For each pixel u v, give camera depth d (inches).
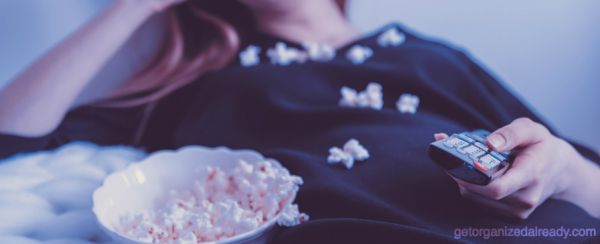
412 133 27.4
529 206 23.1
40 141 29.8
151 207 24.5
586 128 41.0
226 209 22.5
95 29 32.0
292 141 29.5
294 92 31.4
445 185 24.5
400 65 31.9
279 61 34.6
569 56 40.4
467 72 33.7
